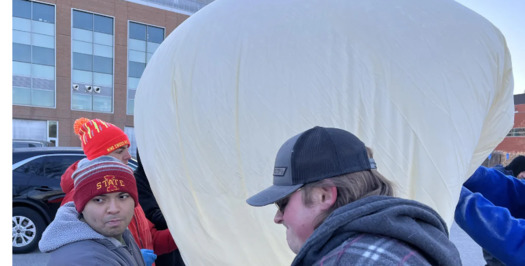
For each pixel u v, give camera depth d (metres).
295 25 0.83
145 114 1.00
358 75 0.77
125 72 23.28
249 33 0.85
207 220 0.90
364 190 0.58
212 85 0.85
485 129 0.97
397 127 0.76
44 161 4.18
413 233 0.49
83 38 21.98
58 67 21.16
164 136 0.92
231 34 0.87
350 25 0.80
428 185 0.76
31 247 4.01
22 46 20.22
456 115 0.76
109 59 22.83
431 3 0.87
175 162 0.91
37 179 4.08
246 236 0.89
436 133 0.75
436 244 0.50
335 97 0.77
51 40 21.06
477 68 0.81
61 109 21.23
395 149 0.76
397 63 0.76
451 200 0.77
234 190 0.85
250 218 0.86
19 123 20.17
